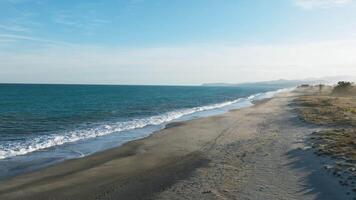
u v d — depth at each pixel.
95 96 100.38
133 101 80.56
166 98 96.94
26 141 26.61
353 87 100.25
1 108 55.97
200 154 20.89
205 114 50.28
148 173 17.00
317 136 24.20
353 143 20.52
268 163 17.58
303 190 13.36
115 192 14.14
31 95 99.25
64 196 13.80
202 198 12.82
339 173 14.84
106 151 22.81
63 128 34.53
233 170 16.58
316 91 111.69
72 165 19.03
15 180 16.19
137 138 28.45
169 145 24.27
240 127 31.97
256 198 12.64
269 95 110.75
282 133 27.02
